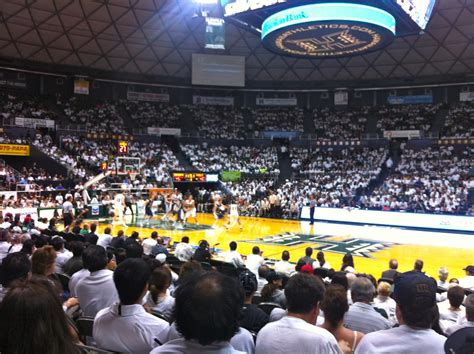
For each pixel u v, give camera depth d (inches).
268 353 100.7
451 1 1083.9
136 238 432.1
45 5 1111.0
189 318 73.8
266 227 871.1
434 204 970.7
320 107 1637.6
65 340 59.2
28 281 62.6
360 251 614.9
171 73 1515.7
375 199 1023.0
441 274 319.9
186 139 1537.9
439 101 1505.9
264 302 220.5
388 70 1449.3
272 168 1411.2
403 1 595.8
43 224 574.6
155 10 1202.0
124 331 117.6
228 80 1457.9
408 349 91.0
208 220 972.6
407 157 1362.0
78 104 1450.5
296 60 1465.3
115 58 1397.6
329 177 1272.1
